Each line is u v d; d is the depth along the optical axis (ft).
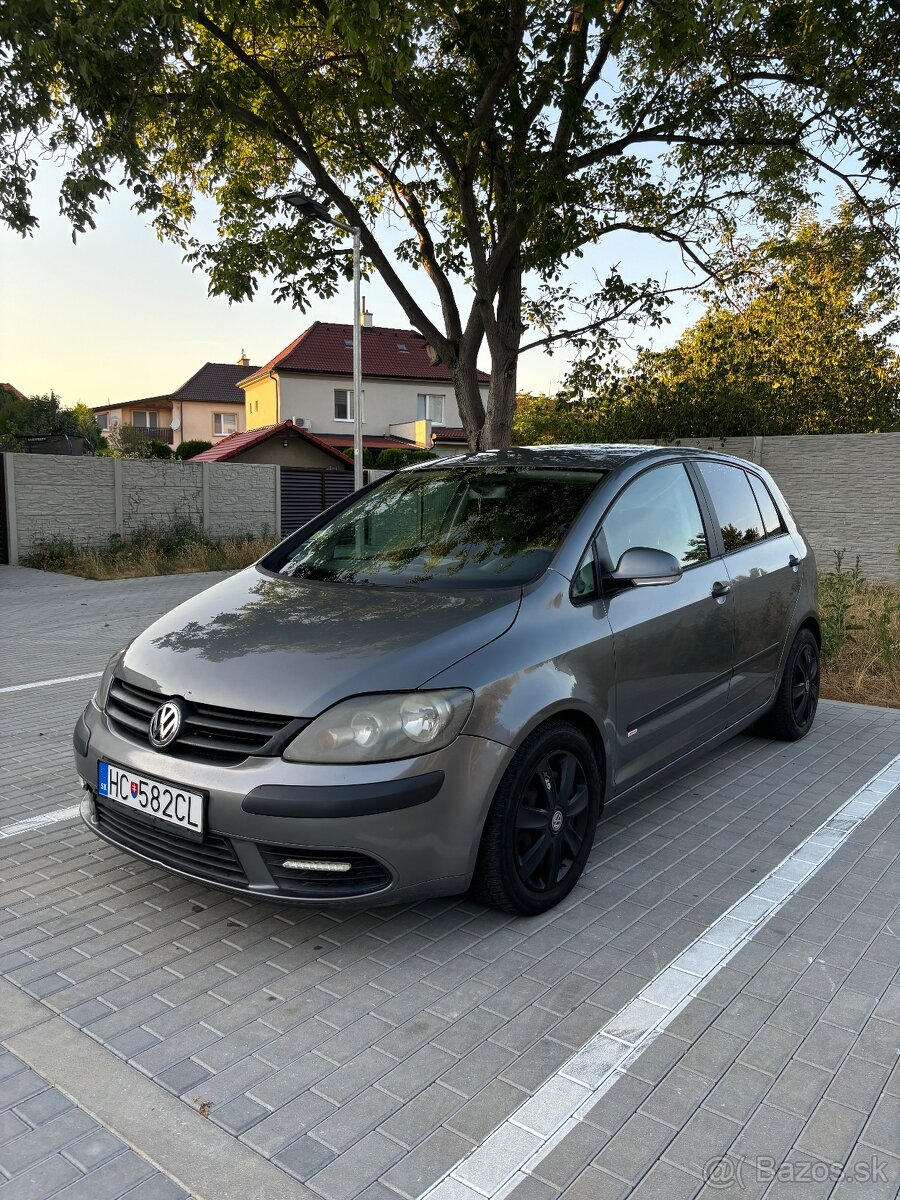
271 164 41.81
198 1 26.30
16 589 43.50
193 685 9.47
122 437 141.59
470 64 32.78
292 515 64.95
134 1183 6.23
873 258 36.68
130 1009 8.36
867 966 9.08
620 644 10.98
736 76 33.47
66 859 11.76
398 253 41.47
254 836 8.57
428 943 9.55
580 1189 6.17
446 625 9.75
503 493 12.78
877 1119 6.85
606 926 9.90
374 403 126.52
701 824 12.88
